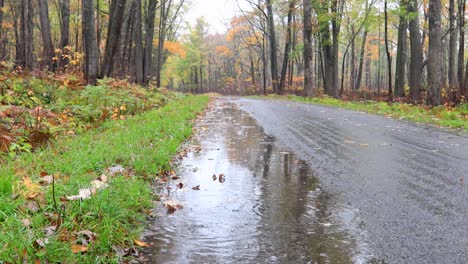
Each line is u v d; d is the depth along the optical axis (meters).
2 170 5.14
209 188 5.58
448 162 7.05
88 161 5.88
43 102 11.06
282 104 24.34
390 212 4.53
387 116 15.77
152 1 33.03
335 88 32.88
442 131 11.20
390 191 5.34
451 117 14.43
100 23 36.38
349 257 3.45
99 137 8.29
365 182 5.80
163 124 10.70
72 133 8.80
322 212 4.57
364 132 10.99
